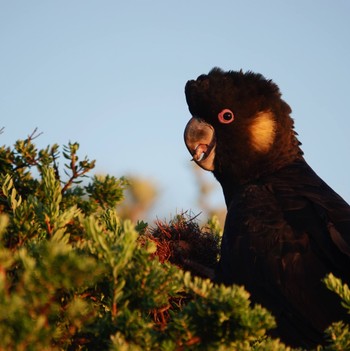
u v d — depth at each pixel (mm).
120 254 5539
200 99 11750
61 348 5930
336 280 5945
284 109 11883
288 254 8992
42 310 4859
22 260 4922
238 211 9953
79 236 7738
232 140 11672
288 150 11734
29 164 9531
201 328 5469
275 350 5598
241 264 9328
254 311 5348
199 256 10258
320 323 8477
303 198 9891
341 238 8797
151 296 5801
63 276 4711
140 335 5449
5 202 8773
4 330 4480
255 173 11664
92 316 5773
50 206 7066
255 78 11883
